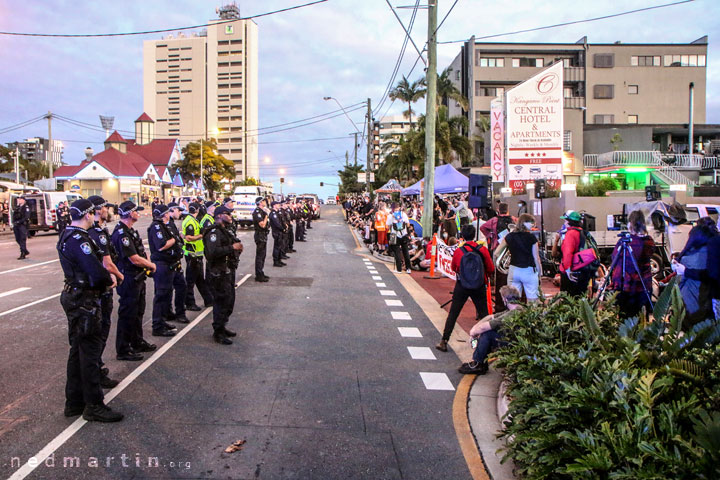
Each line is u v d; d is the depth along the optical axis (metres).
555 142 17.42
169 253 7.11
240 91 151.50
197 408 4.59
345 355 6.34
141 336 6.23
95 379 4.27
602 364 3.53
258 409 4.60
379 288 11.41
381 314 8.73
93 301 4.27
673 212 6.44
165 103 157.25
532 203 16.47
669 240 8.62
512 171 17.53
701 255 5.49
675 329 3.90
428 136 14.88
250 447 3.87
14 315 8.03
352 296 10.33
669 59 47.66
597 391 3.14
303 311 8.79
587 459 2.66
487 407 4.81
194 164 70.81
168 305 7.25
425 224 14.89
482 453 3.88
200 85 155.50
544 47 47.78
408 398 4.99
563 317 4.79
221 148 152.75
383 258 17.00
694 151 41.56
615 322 4.89
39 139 119.50
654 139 43.38
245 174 152.00
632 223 6.05
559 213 15.05
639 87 47.62
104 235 4.87
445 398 5.02
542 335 4.59
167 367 5.71
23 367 5.56
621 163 32.94
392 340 7.10
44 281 11.34
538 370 3.87
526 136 17.44
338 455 3.80
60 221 24.53
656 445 2.61
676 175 32.06
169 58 156.25
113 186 53.56
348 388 5.21
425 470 3.63
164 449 3.80
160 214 7.03
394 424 4.38
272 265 14.66
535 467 3.10
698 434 2.49
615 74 47.59
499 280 8.31
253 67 154.00
